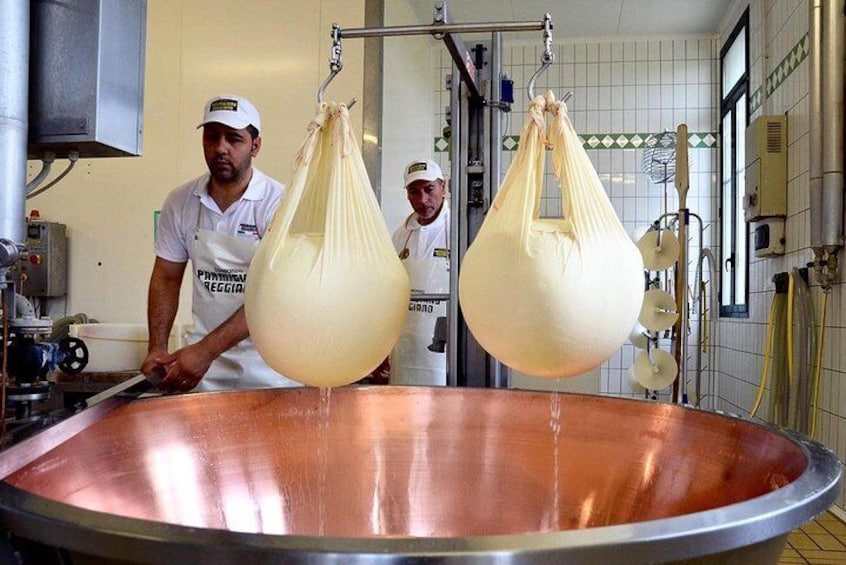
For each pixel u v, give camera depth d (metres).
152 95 3.77
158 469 1.04
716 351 5.34
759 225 4.08
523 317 0.84
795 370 3.45
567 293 0.82
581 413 1.22
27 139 1.39
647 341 4.16
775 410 3.50
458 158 1.91
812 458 0.77
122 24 1.55
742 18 4.81
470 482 1.23
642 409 1.16
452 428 1.26
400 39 4.27
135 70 1.61
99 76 1.46
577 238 0.85
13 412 1.34
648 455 1.12
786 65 3.88
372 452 1.24
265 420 1.19
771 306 3.76
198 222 2.26
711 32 5.54
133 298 3.89
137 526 0.53
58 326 3.09
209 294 2.25
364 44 3.54
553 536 0.52
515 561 0.49
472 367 2.09
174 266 2.34
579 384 4.58
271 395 1.21
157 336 2.25
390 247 0.95
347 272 0.87
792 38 3.77
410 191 3.42
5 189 1.27
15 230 1.29
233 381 2.27
